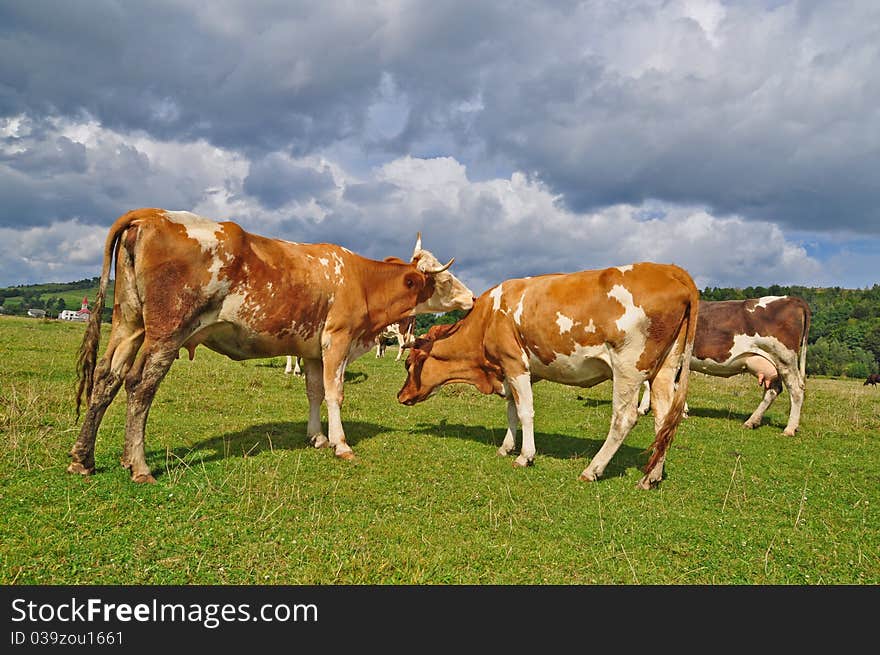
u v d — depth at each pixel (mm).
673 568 4516
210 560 4168
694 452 8508
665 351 6934
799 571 4551
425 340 8977
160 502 5145
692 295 6707
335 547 4492
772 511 5961
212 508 5094
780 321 10344
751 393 15656
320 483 6082
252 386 11766
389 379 15328
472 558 4480
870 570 4602
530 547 4750
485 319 8070
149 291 5688
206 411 9148
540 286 7434
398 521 5148
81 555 4082
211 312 6238
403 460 7230
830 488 6867
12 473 5488
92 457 5719
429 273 9062
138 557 4129
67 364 12109
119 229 5715
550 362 7383
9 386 9195
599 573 4367
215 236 6055
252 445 7359
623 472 7340
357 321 7672
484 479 6625
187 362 14695
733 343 10805
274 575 4031
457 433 9227
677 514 5707
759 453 8625
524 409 7555
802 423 11281
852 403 14273
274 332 6848
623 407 6871
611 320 6797
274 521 4887
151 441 7133
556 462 7703
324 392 7902
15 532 4305
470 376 8656
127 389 5703
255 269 6430
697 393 15227
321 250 7387
